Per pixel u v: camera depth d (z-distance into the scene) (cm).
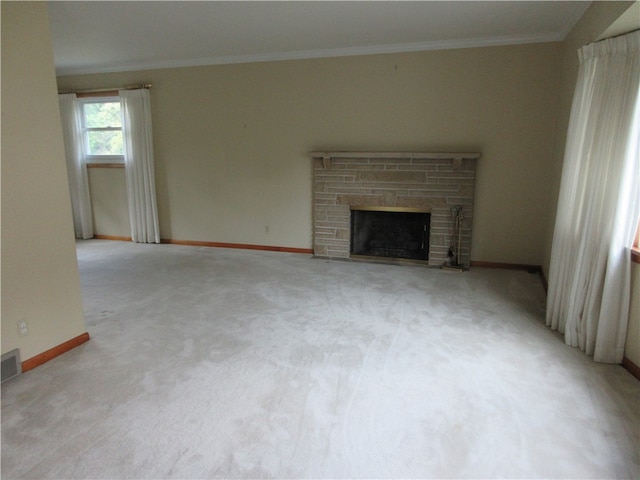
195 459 174
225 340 288
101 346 280
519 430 191
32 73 246
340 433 190
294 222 558
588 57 268
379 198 501
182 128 579
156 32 418
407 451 178
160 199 613
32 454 177
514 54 439
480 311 341
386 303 361
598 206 255
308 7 348
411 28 405
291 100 525
